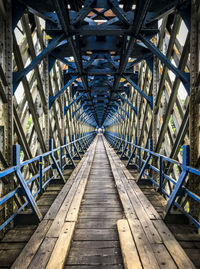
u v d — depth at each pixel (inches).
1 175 76.1
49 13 110.5
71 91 311.6
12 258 74.2
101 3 102.9
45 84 163.5
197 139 96.0
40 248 76.5
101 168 259.9
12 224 97.5
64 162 249.0
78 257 76.1
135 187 162.6
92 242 86.4
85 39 163.0
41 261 69.3
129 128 313.4
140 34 114.3
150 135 181.6
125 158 318.0
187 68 118.2
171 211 103.9
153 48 112.6
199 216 97.7
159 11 106.0
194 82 98.4
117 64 200.8
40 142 152.5
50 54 163.8
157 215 107.4
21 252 74.2
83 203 134.5
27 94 123.8
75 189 154.8
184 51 105.3
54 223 97.4
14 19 97.1
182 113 121.3
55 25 112.9
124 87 318.3
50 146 168.1
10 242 84.8
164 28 137.6
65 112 253.0
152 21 111.4
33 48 128.1
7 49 95.5
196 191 97.8
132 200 131.5
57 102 224.1
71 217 104.1
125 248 76.4
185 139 115.2
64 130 247.8
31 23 138.2
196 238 87.4
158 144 154.2
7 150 94.0
